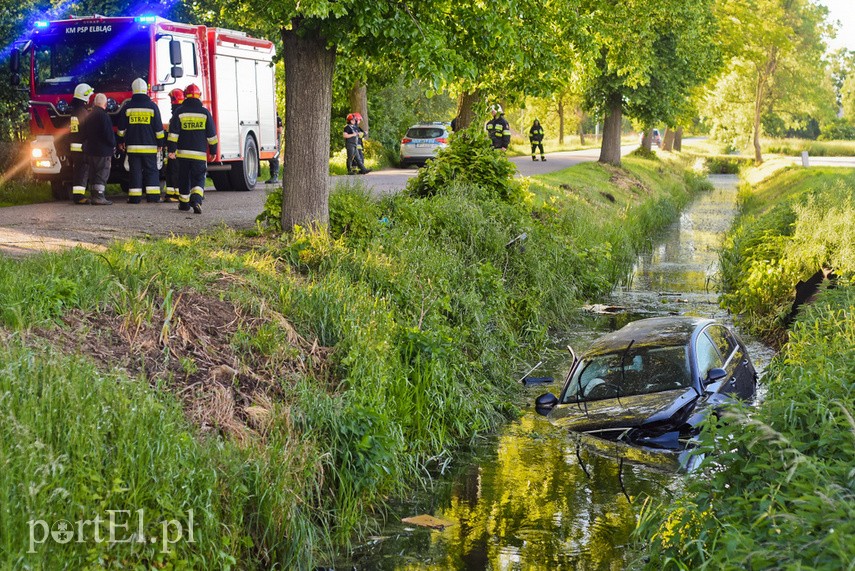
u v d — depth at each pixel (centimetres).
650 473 888
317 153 1360
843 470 549
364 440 832
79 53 2027
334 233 1401
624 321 1747
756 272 1700
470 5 1377
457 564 727
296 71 1349
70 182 2039
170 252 1104
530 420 1126
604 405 992
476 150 2016
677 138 8412
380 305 1141
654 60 3659
